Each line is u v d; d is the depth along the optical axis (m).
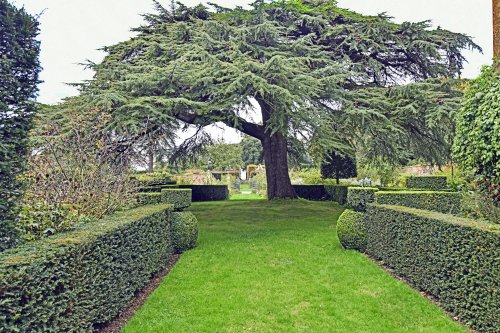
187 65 8.66
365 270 5.60
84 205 5.29
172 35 10.70
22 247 2.67
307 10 11.20
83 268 2.98
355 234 6.71
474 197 5.45
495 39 6.80
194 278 5.30
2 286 2.01
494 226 3.51
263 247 7.09
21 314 2.15
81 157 5.44
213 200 18.02
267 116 12.62
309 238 7.87
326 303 4.34
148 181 9.77
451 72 11.52
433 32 11.17
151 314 4.01
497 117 4.62
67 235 3.21
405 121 10.13
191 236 6.96
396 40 10.90
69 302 2.73
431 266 4.40
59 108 8.66
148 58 10.27
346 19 11.67
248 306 4.25
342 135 10.70
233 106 8.57
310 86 8.41
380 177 17.36
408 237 5.04
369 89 10.35
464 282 3.71
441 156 11.93
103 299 3.42
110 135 7.32
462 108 5.50
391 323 3.80
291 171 23.41
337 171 16.50
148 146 9.34
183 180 19.62
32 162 4.86
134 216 4.82
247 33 9.48
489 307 3.30
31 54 2.94
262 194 22.66
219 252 6.77
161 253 5.82
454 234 3.90
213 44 9.32
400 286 4.89
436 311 4.07
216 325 3.76
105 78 9.42
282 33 10.37
